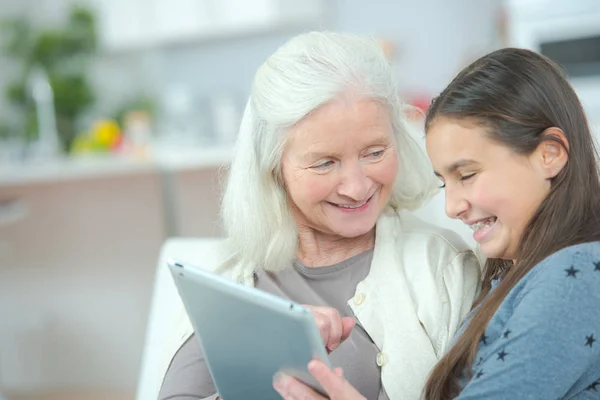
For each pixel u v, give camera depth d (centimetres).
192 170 295
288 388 90
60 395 297
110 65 466
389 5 394
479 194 90
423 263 117
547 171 89
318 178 111
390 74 113
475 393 83
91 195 300
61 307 308
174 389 118
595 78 305
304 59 110
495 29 358
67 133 355
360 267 121
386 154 112
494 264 110
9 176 276
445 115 92
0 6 442
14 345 311
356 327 115
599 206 91
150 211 300
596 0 298
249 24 402
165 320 150
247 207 122
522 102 88
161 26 422
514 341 82
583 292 81
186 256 152
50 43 369
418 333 110
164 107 426
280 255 122
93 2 429
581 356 80
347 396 82
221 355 94
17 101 373
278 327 82
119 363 304
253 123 118
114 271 304
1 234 304
